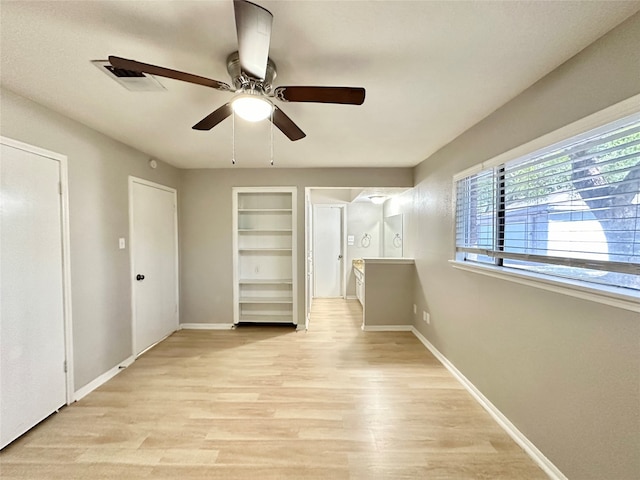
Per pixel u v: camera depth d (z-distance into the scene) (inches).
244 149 130.3
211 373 116.0
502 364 84.5
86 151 101.7
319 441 78.0
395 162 156.0
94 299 105.3
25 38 55.7
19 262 78.9
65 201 93.0
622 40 51.3
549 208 70.9
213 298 171.9
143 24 52.2
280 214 181.6
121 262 120.2
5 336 75.4
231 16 50.3
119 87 75.0
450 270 119.0
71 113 91.0
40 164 84.9
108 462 70.9
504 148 84.6
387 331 167.3
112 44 57.9
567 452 62.8
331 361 127.0
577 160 62.7
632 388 50.4
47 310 86.9
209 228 170.7
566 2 46.8
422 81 71.7
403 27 52.6
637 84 49.1
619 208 54.7
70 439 78.4
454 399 97.9
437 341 132.3
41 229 85.2
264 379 111.1
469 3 46.9
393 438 79.1
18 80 71.4
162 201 151.6
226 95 78.8
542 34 54.4
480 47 58.4
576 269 63.8
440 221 129.5
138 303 131.9
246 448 75.5
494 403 88.1
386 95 79.0
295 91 59.3
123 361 121.1
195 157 144.3
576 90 60.6
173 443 77.2
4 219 75.4
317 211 254.8
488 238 96.0
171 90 76.4
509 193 86.0
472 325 101.1
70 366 94.5
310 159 149.3
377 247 254.8
